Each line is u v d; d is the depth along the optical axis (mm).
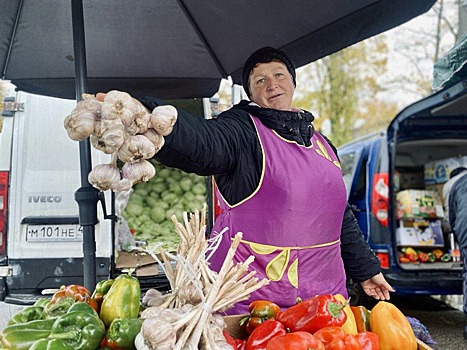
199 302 1657
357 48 20562
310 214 2436
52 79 3695
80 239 4676
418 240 6160
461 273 5375
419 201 6301
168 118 1469
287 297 2402
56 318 1695
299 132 2520
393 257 5344
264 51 2691
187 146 1896
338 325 1778
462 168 6469
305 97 20891
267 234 2414
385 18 2904
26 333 1611
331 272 2572
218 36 3523
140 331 1527
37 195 4695
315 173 2459
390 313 1961
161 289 4652
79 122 1377
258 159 2383
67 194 4699
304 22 3168
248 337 1868
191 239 1771
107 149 1381
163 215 5945
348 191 6098
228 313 2336
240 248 2426
